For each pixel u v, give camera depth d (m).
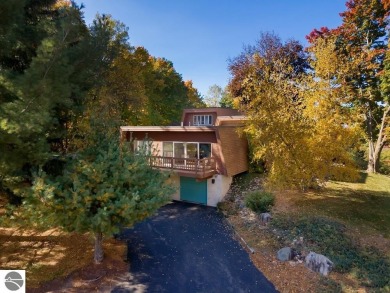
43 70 5.79
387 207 13.41
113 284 8.09
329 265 8.55
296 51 26.31
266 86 13.26
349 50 18.77
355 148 13.67
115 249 10.45
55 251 9.62
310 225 11.25
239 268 9.24
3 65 8.31
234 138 18.89
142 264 9.45
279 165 13.12
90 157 8.42
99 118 9.68
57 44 5.92
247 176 19.70
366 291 7.58
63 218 7.05
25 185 8.09
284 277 8.54
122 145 8.98
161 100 39.09
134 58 27.55
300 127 12.77
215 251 10.60
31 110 5.89
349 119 12.87
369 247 9.70
